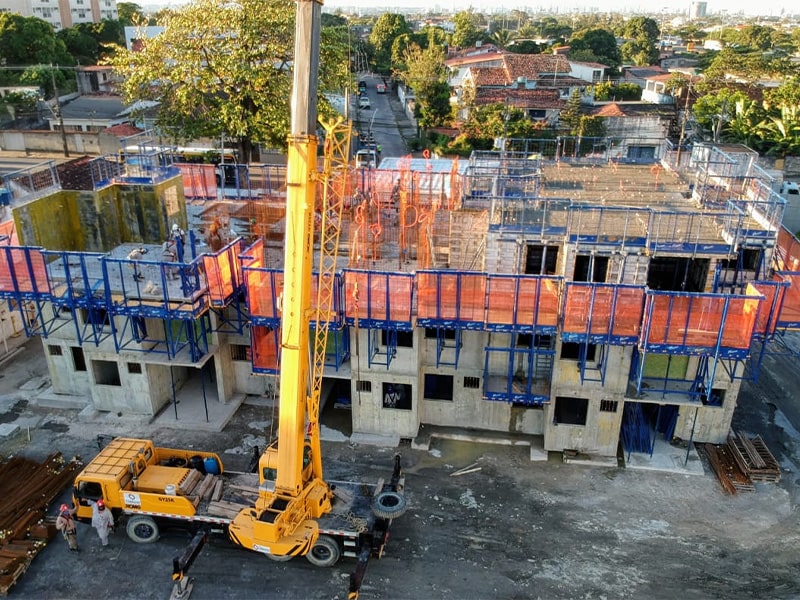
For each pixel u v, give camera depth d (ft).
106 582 67.15
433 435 90.43
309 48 52.80
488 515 76.59
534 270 84.48
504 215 85.10
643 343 73.51
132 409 93.86
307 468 68.49
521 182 98.07
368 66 475.72
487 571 68.69
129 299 82.79
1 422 92.99
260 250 89.40
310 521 67.21
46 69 301.02
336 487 72.64
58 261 93.66
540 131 246.88
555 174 108.78
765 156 222.69
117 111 264.52
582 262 81.10
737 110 243.81
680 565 69.46
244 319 92.63
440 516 76.33
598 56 454.81
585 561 69.97
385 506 66.90
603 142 225.56
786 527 74.84
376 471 83.35
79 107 270.46
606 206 84.69
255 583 67.21
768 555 70.79
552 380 82.33
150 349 89.66
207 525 69.46
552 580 67.56
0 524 72.74
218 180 138.00
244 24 137.28
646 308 72.33
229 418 93.45
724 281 80.89
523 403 88.89
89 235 100.63
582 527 74.74
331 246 95.91
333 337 87.81
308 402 67.26
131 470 71.26
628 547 71.87
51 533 72.38
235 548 71.82
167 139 168.55
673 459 85.35
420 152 262.26
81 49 379.55
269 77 140.56
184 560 63.67
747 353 72.13
